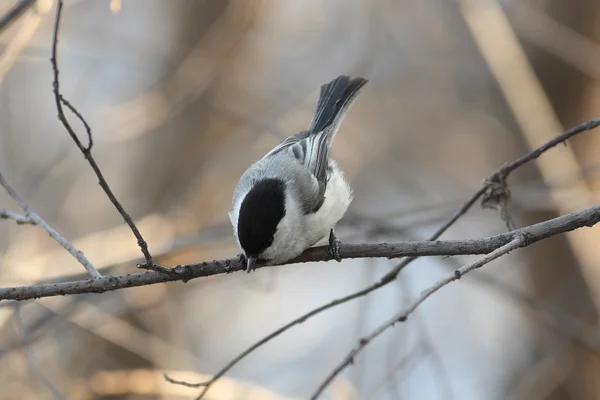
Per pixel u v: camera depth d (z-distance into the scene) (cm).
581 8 1307
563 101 1314
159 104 1300
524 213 1373
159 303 1170
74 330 1261
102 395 1199
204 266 671
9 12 761
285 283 1628
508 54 1141
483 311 1573
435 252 664
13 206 1284
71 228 1352
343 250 735
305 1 1548
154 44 1416
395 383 1093
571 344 1268
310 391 1467
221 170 1435
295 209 728
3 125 1350
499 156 1475
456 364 1510
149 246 1119
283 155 812
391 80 1598
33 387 1177
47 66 1409
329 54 1547
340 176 834
